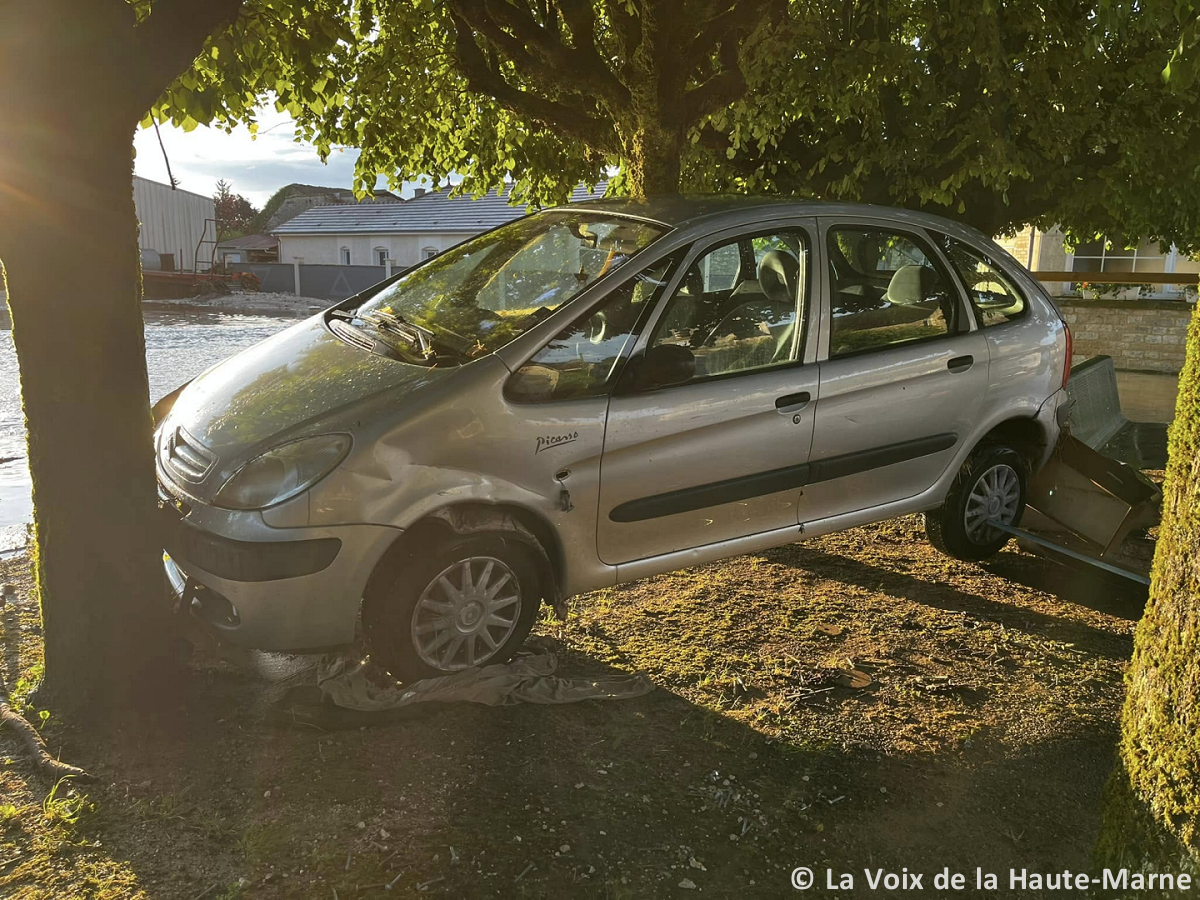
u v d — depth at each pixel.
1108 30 5.74
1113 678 4.02
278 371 3.98
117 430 3.33
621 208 4.48
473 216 35.94
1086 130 6.84
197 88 5.79
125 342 3.33
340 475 3.29
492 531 3.53
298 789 2.98
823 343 4.30
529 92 7.35
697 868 2.75
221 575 3.30
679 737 3.43
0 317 18.22
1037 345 4.99
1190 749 2.03
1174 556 2.17
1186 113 6.78
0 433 8.30
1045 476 5.41
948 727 3.58
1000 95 6.44
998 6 6.19
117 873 2.58
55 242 3.16
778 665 4.02
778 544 4.32
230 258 46.09
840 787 3.18
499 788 3.05
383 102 7.79
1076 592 4.96
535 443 3.59
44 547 3.35
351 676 3.60
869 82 6.16
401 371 3.67
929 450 4.70
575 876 2.67
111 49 3.09
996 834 2.98
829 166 7.28
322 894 2.54
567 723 3.47
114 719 3.32
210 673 3.67
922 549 5.57
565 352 3.72
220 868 2.62
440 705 3.50
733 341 4.08
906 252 4.65
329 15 6.18
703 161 7.70
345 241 38.75
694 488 4.00
